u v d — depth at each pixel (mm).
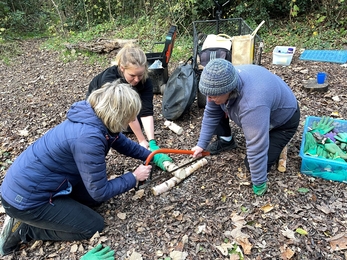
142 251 2154
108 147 2076
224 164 2855
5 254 2270
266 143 2168
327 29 5961
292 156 2879
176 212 2416
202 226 2283
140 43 6680
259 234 2193
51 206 2061
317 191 2502
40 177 1956
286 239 2141
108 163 3025
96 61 6148
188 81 3441
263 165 2277
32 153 1992
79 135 1875
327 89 3982
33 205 1979
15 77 5879
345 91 3947
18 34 9531
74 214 2135
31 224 2100
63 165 1986
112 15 9008
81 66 6016
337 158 2572
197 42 4020
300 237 2146
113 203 2543
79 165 1939
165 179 2736
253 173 2338
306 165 2607
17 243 2281
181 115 3631
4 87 5406
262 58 5223
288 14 6508
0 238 2236
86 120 1901
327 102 3736
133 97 1879
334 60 4836
